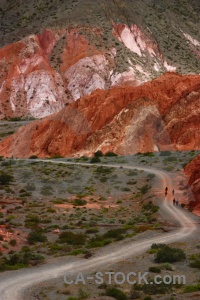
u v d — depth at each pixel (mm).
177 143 102125
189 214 48656
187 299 20312
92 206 55812
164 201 53906
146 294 21812
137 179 64375
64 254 33250
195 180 55156
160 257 28500
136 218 49375
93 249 33844
